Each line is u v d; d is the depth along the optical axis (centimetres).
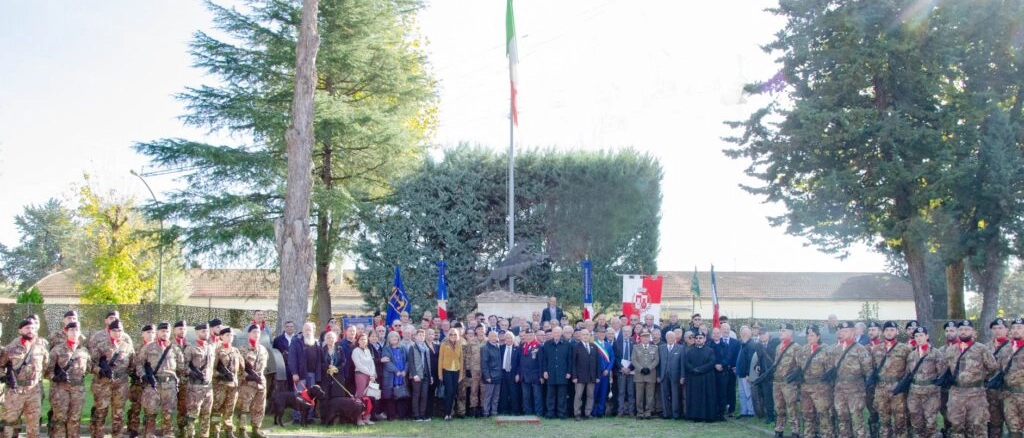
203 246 2817
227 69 2877
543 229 2791
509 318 2356
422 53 3800
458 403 1733
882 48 2088
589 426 1636
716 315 2114
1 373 1204
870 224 2177
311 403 1545
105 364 1279
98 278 3956
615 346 1811
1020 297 4250
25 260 7606
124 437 1342
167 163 2773
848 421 1376
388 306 2506
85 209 4128
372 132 2842
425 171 2789
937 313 4028
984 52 2139
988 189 2038
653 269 2773
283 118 2795
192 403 1309
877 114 2122
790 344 1482
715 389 1708
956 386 1282
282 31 2930
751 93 2302
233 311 2772
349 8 2891
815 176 2234
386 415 1700
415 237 2758
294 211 2017
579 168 2783
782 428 1486
